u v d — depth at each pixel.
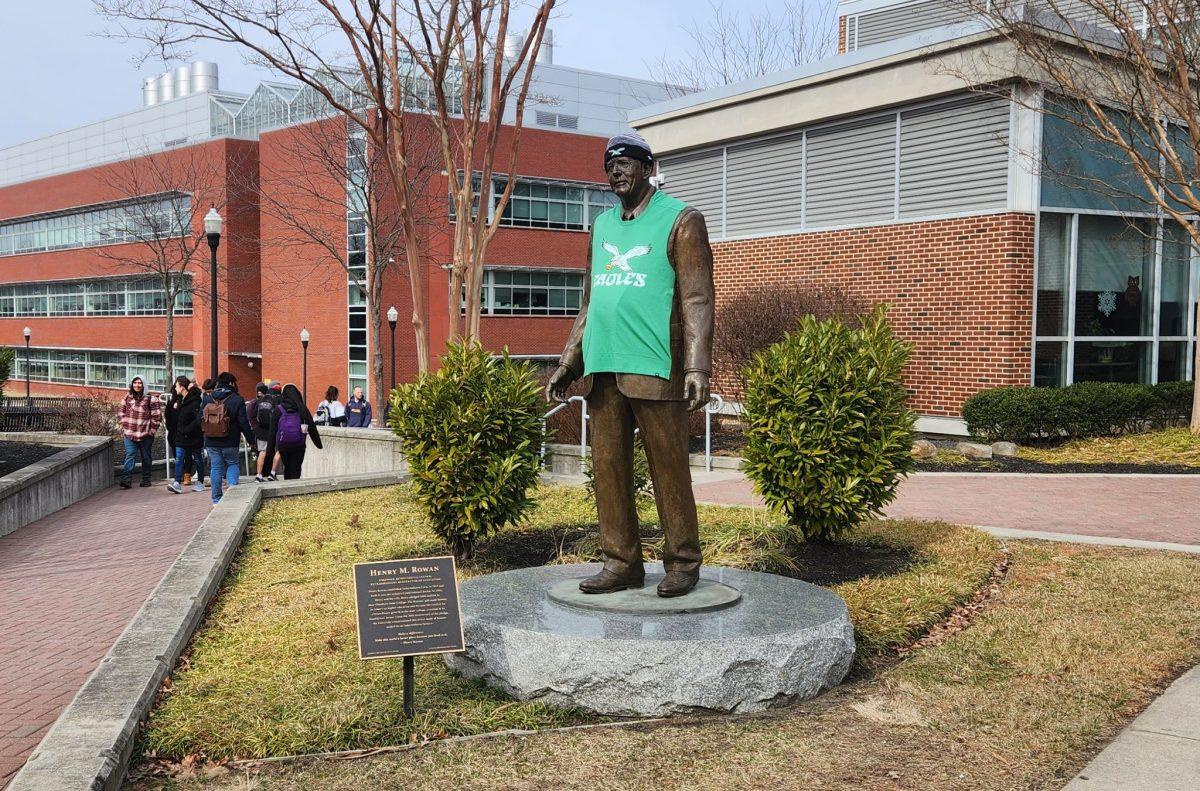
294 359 45.72
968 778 4.49
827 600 6.17
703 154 22.91
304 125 36.25
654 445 6.07
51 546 11.40
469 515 8.33
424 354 15.89
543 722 5.27
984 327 17.53
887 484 8.61
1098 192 16.86
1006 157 17.33
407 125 30.97
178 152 48.94
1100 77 17.23
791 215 21.05
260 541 9.76
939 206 18.41
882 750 4.79
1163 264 19.48
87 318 60.44
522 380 8.71
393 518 10.70
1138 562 8.37
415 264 15.73
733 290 22.19
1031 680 5.74
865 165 19.64
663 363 5.99
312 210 35.94
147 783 4.55
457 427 8.38
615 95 61.19
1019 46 15.94
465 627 5.82
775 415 8.54
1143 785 4.41
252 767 4.74
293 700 5.44
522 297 44.28
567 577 6.79
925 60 18.16
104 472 17.80
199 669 6.04
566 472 14.95
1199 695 5.46
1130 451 15.61
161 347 53.97
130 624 6.41
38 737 5.32
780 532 9.09
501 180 42.81
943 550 8.66
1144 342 19.14
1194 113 16.34
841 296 18.56
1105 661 6.01
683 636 5.37
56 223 62.19
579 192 45.66
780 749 4.79
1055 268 17.83
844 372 8.43
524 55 15.34
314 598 7.56
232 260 47.03
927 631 6.77
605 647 5.31
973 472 14.49
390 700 5.43
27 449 17.92
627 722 5.22
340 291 43.00
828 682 5.71
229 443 14.64
